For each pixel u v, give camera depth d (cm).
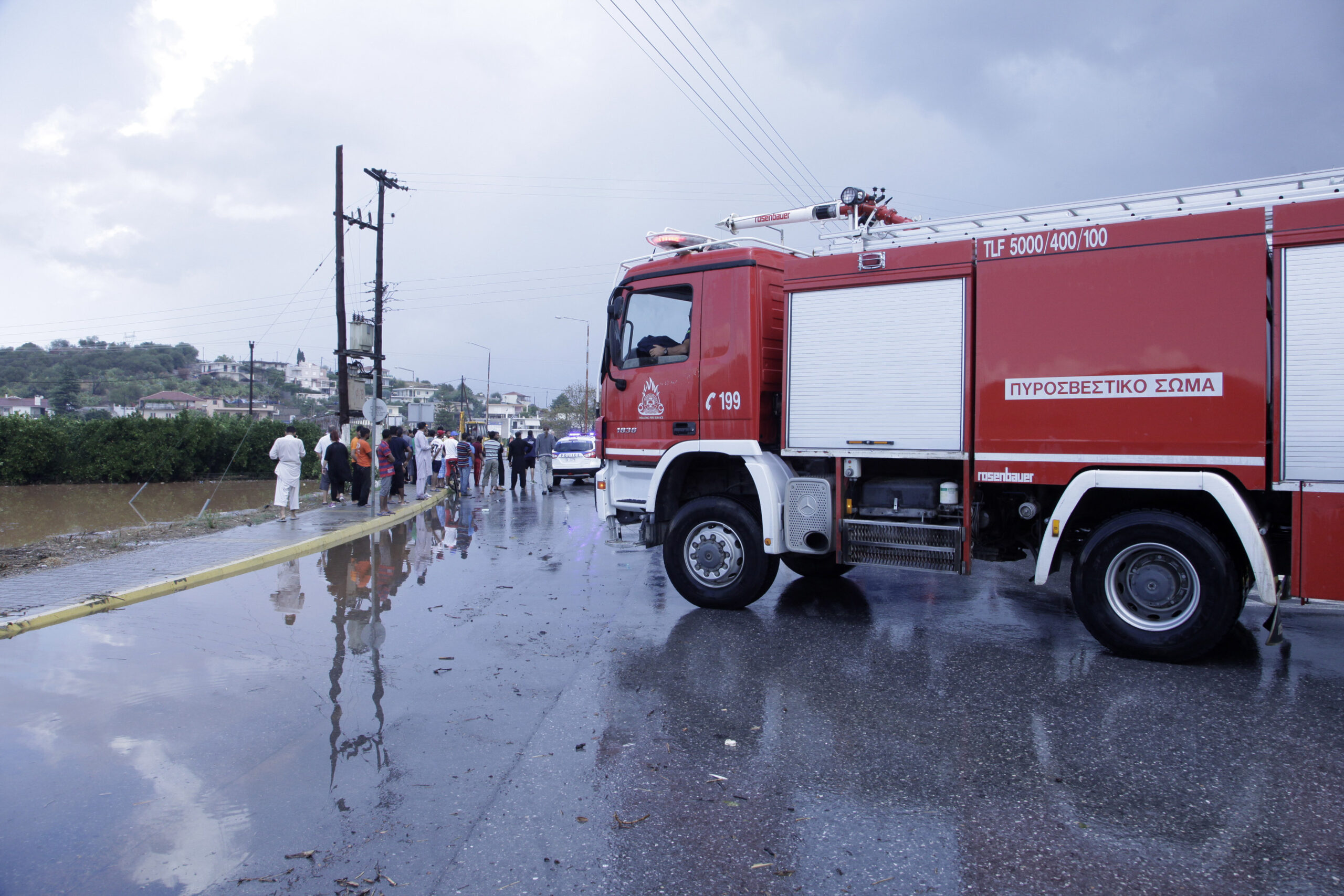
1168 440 530
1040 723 437
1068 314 564
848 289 654
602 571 973
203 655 603
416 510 1769
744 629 654
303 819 340
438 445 2442
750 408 698
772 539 686
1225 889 278
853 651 586
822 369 664
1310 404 492
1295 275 498
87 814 347
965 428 604
